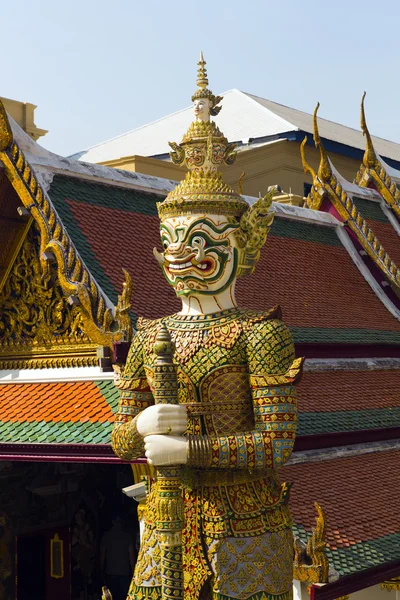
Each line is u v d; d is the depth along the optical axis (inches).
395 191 874.1
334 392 616.7
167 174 985.5
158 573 336.8
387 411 626.8
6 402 546.0
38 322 557.0
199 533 329.1
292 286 690.8
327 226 796.6
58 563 669.9
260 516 330.0
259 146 1344.7
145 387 350.6
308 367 620.7
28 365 562.3
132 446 335.0
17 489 647.8
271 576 327.0
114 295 526.3
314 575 411.5
